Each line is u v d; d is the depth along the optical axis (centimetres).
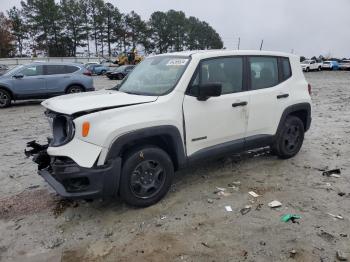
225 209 438
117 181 405
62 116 409
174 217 421
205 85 448
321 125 947
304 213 426
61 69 1437
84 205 456
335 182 522
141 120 413
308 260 337
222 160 614
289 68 601
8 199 480
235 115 509
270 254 347
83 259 349
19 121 1058
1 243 379
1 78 1355
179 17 9700
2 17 8075
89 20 8612
